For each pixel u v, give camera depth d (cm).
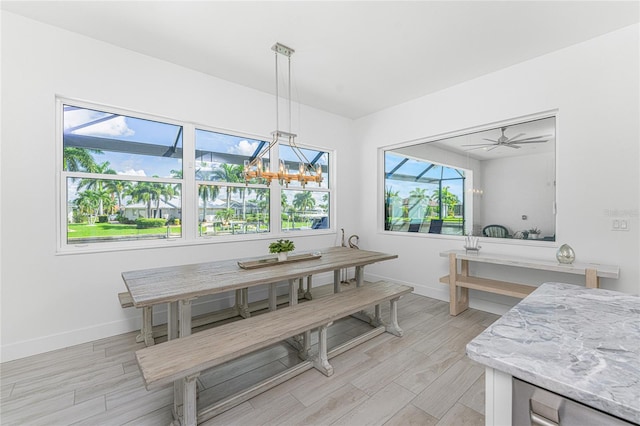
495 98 321
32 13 230
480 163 349
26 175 237
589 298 113
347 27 244
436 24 240
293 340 256
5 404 180
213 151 352
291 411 174
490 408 74
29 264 239
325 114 455
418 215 419
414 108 404
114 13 229
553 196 293
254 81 351
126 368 221
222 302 342
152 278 216
